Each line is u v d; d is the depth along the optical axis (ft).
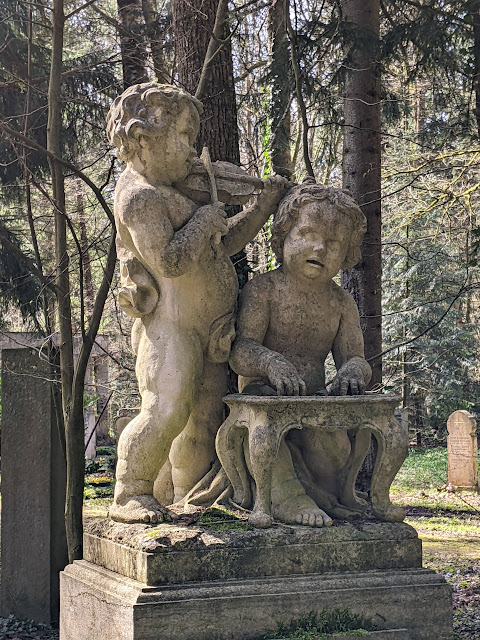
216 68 20.24
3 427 19.19
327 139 30.91
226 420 12.33
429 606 11.12
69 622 12.31
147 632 10.00
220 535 10.89
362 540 11.34
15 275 29.66
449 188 32.30
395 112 31.55
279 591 10.62
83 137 30.22
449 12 24.85
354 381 12.12
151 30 26.94
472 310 69.10
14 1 23.75
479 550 27.25
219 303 12.54
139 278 12.22
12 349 19.36
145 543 10.64
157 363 12.02
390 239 48.91
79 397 15.97
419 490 45.27
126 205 11.71
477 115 24.53
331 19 24.98
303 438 12.78
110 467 42.65
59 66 16.19
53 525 18.85
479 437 66.08
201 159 12.86
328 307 12.96
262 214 13.34
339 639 10.55
